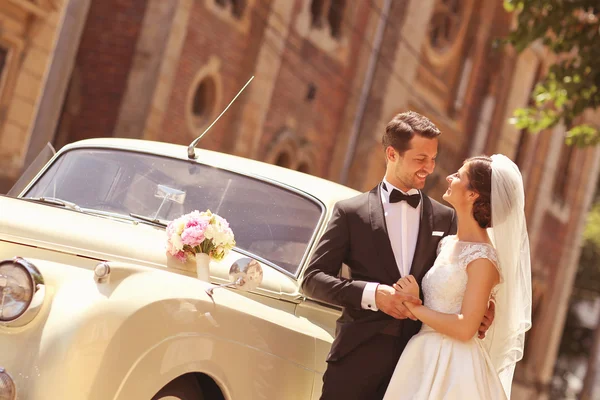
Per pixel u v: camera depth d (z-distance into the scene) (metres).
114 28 22.25
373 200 5.73
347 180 31.66
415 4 33.12
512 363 6.03
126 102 21.89
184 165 6.57
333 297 5.43
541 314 46.75
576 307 56.16
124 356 4.28
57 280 4.51
